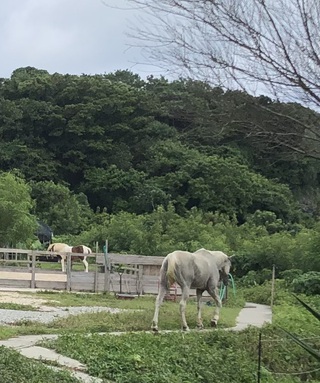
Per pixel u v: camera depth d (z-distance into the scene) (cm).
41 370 848
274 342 1238
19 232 3638
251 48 570
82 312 1678
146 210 5156
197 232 3819
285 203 4088
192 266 1437
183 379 948
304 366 1165
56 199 5228
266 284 2788
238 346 1226
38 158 6009
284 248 3241
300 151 566
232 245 3778
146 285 2428
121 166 5741
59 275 2527
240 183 4056
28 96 6512
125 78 6209
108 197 5719
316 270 2891
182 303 1411
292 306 1873
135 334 1196
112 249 3806
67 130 6025
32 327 1318
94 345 1055
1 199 3650
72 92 6194
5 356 892
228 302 2195
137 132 5422
